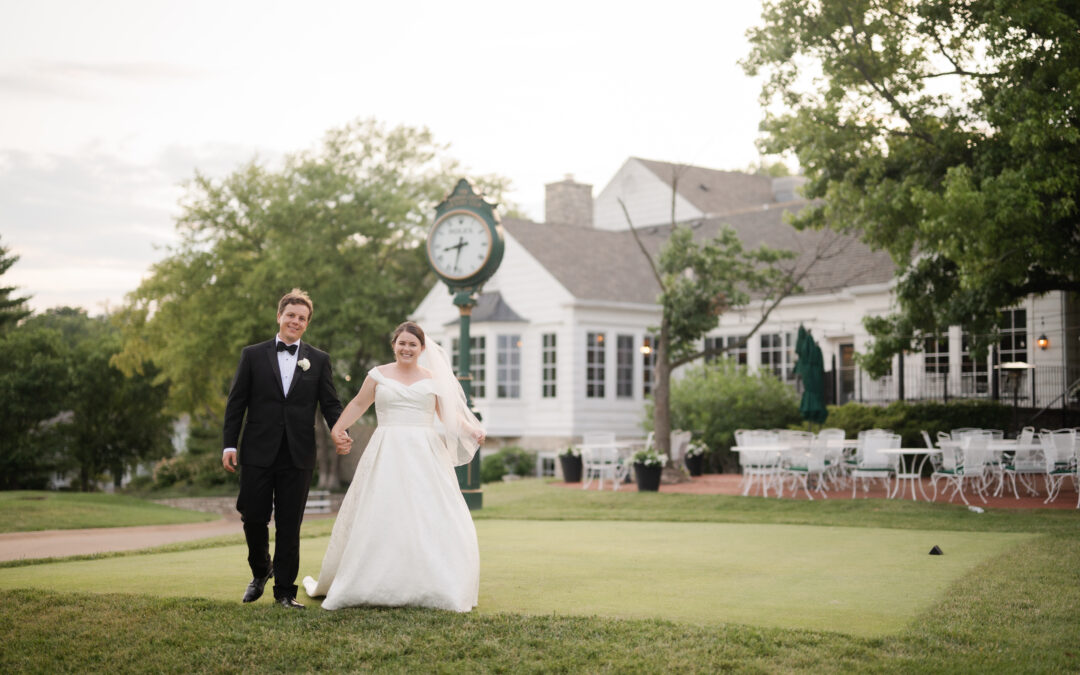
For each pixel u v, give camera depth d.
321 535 11.84
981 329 16.52
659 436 19.88
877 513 14.12
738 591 6.93
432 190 35.41
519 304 28.45
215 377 31.89
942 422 19.59
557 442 27.06
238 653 5.28
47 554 10.55
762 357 27.27
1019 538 10.48
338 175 30.58
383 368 6.51
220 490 32.97
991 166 14.41
